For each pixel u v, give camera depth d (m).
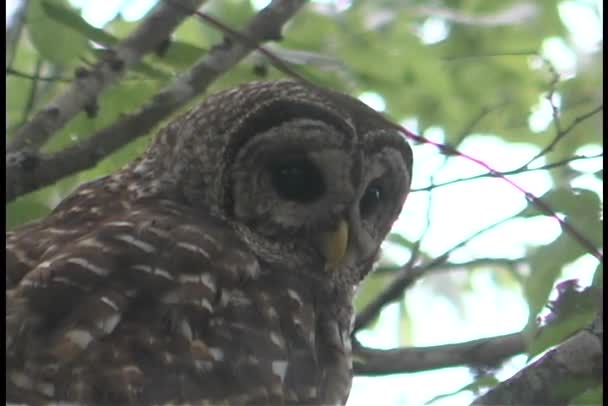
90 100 12.34
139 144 13.34
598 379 9.40
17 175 11.80
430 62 17.97
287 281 11.02
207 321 10.00
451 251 14.16
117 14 15.32
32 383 9.27
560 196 11.53
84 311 9.61
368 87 17.58
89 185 11.59
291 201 11.53
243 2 18.27
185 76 12.65
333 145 11.57
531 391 9.30
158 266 10.09
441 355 13.58
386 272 15.48
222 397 9.83
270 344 10.23
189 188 11.45
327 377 11.00
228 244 10.71
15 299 9.63
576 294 10.98
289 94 11.70
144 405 9.46
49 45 12.77
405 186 12.15
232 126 11.50
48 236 10.44
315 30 18.08
